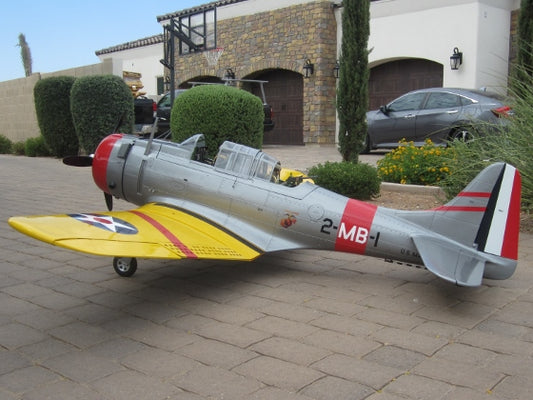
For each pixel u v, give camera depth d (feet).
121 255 11.36
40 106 50.11
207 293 14.71
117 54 88.12
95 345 11.38
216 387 9.53
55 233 11.25
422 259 12.90
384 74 55.47
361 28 30.17
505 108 30.81
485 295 14.33
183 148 17.65
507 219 13.14
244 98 30.35
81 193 31.12
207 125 30.01
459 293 14.51
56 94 49.19
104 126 44.80
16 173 40.68
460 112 36.04
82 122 44.86
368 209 14.89
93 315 13.12
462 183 24.04
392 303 13.75
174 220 15.34
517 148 22.43
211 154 30.25
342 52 30.81
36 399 9.21
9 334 11.96
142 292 14.83
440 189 27.94
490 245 13.30
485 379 9.74
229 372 10.09
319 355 10.75
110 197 19.98
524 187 21.91
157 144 18.08
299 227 15.38
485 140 24.84
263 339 11.57
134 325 12.47
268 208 15.69
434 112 37.65
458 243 13.66
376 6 53.16
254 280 15.85
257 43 61.57
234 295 14.52
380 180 28.14
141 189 17.92
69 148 50.88
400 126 40.01
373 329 12.06
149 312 13.30
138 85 66.69
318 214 15.10
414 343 11.30
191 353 10.93
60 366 10.41
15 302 14.03
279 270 16.85
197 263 17.70
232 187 16.25
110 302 14.03
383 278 15.93
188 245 13.43
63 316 13.06
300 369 10.17
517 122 22.99
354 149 31.37
